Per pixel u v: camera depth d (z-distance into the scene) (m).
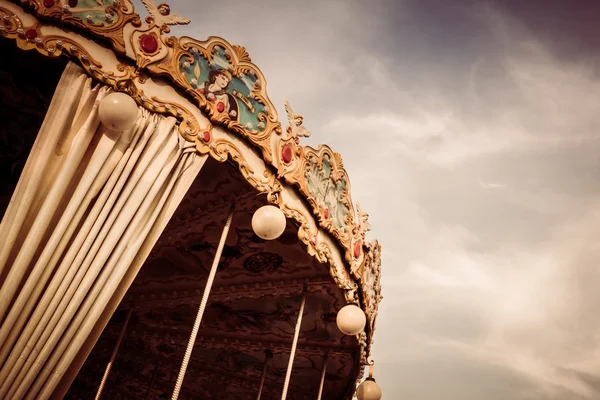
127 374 11.49
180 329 9.90
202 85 5.93
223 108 6.05
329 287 7.97
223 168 6.39
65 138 4.99
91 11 5.37
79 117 5.08
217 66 6.11
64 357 4.52
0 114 6.41
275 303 8.63
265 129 6.42
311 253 6.90
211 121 5.96
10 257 4.55
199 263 8.12
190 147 5.71
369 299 8.73
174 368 11.14
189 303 8.95
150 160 5.32
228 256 7.87
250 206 6.86
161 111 5.57
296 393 11.41
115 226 4.94
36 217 4.65
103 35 5.35
